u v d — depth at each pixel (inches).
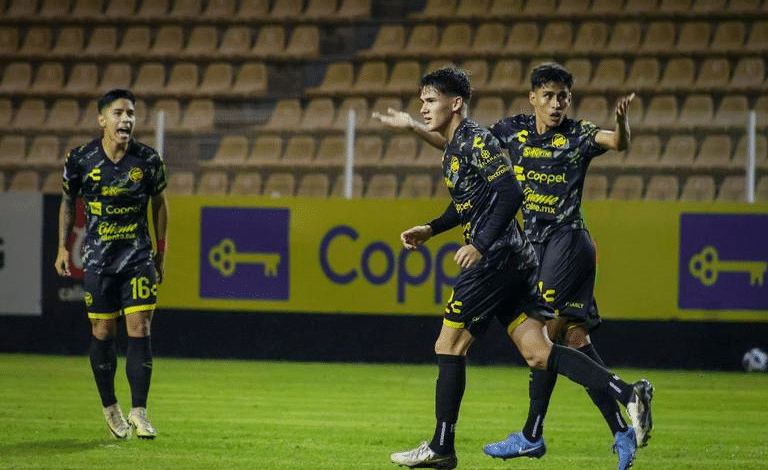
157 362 1814.7
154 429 1034.1
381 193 2101.4
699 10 2418.8
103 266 978.1
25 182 2301.9
